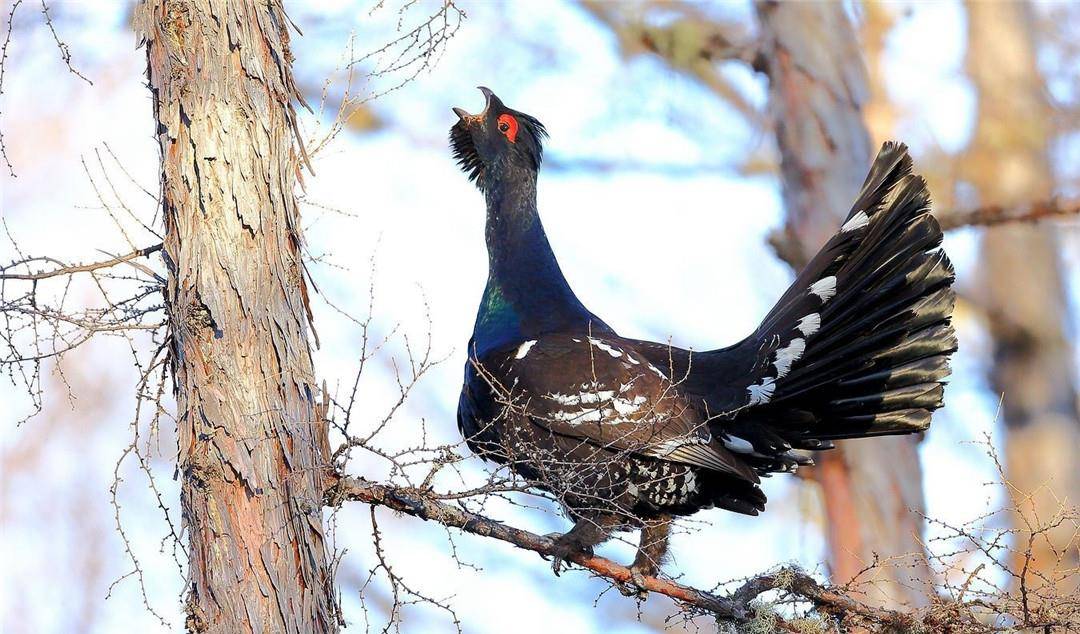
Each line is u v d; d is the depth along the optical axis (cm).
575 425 1070
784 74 1638
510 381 1103
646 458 1073
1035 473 1827
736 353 1120
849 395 1099
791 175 1622
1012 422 1880
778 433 1123
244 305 757
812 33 1628
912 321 1086
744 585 961
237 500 742
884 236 1092
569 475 938
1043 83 2005
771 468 1152
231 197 764
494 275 1212
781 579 951
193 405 751
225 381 750
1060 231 1967
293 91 823
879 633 936
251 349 757
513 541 970
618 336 1196
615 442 1063
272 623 732
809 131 1609
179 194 766
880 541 1482
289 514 752
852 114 1619
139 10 782
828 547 1523
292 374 770
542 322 1176
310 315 819
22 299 775
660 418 1069
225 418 745
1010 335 1902
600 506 1057
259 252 769
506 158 1238
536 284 1202
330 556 868
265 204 776
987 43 2002
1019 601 872
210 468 743
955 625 890
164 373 786
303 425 768
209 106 768
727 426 1120
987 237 1942
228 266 758
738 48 1703
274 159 787
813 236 1587
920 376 1088
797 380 1095
